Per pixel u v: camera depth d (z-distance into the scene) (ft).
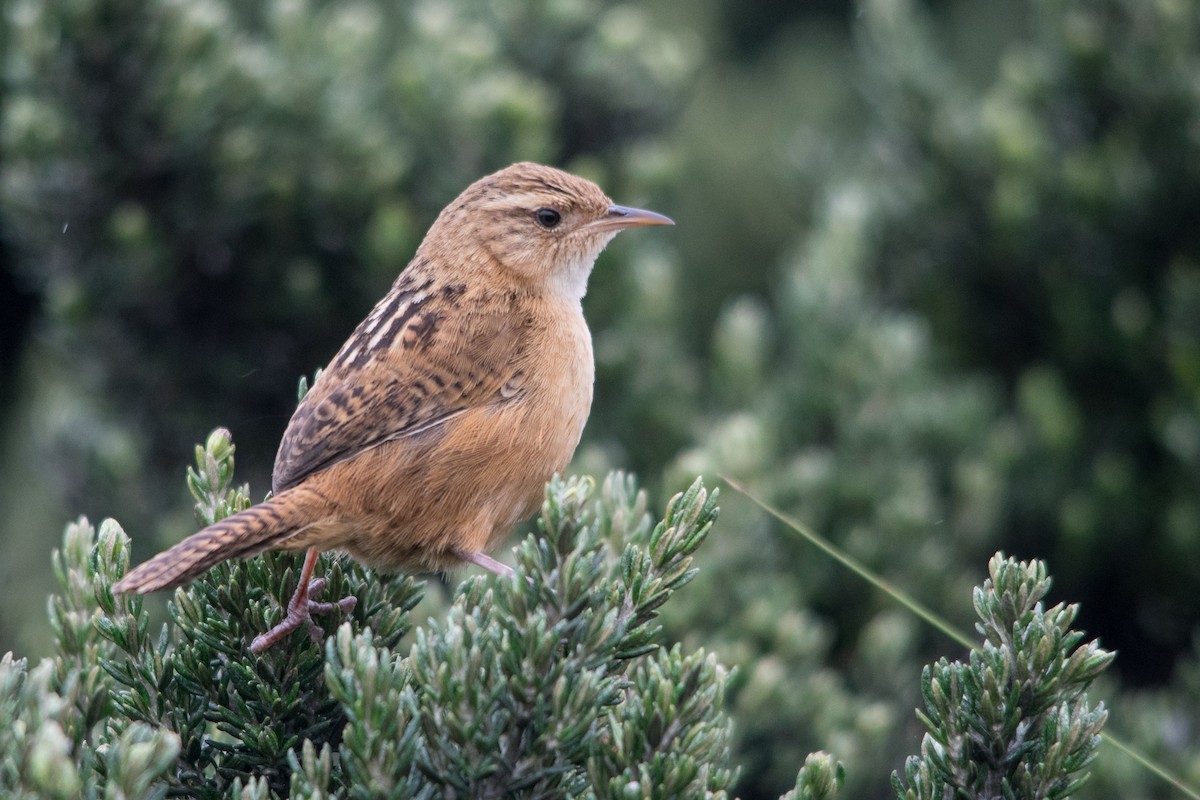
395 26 53.67
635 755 16.87
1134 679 40.06
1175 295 38.01
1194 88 39.45
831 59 64.95
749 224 59.88
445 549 23.95
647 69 45.16
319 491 22.65
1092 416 40.65
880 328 41.01
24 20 35.83
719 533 32.48
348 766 16.22
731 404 41.01
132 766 15.12
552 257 27.84
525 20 44.24
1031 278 41.63
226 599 19.94
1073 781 17.46
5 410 45.68
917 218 43.24
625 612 17.72
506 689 16.66
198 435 39.04
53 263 37.55
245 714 19.17
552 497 16.79
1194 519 37.60
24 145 35.83
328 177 38.65
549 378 25.26
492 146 40.19
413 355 24.09
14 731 15.37
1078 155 40.50
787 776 30.17
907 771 18.35
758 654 30.73
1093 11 40.88
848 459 38.55
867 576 20.99
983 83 63.93
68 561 20.21
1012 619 17.72
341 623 20.70
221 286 38.50
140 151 36.70
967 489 38.06
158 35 36.42
